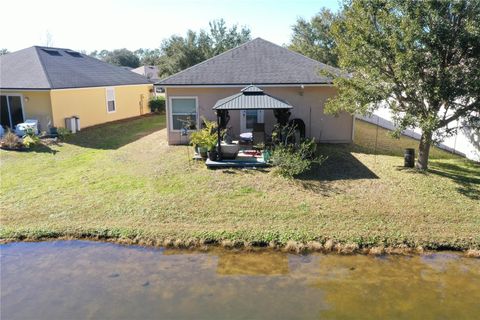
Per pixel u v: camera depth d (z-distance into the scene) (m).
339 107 14.27
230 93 17.20
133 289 7.55
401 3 11.79
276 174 13.16
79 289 7.57
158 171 13.97
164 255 8.95
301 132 16.97
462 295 7.38
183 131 17.66
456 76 11.41
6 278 7.99
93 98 24.22
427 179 12.77
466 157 16.33
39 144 18.59
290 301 7.18
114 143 19.19
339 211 10.71
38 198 11.90
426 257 8.79
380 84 12.98
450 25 11.42
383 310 6.91
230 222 10.26
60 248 9.28
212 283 7.79
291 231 9.74
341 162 14.70
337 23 13.50
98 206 11.27
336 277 8.02
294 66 17.75
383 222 10.12
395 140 19.59
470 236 9.41
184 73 17.44
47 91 20.09
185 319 6.62
